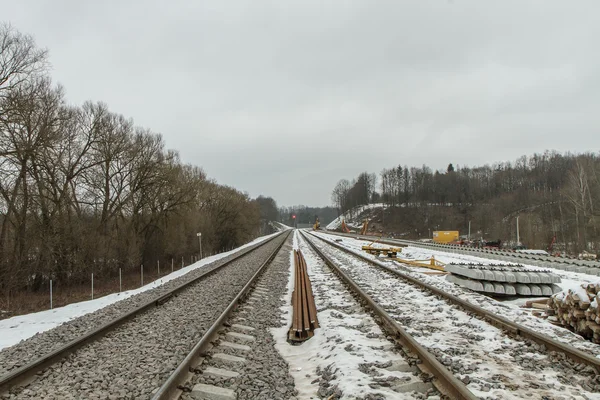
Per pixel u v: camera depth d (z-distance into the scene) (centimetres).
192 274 2133
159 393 452
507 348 672
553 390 502
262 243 5547
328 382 549
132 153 2964
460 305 984
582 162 6316
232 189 6438
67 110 2348
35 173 2100
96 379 569
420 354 580
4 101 1780
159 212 3441
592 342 802
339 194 19788
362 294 1080
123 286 2372
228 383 549
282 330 871
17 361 682
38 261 2059
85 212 2628
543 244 5859
